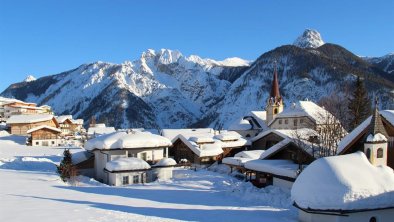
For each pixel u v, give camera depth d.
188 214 23.27
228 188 37.16
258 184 39.47
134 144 45.03
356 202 21.27
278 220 22.98
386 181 22.36
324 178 22.23
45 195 26.95
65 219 18.52
